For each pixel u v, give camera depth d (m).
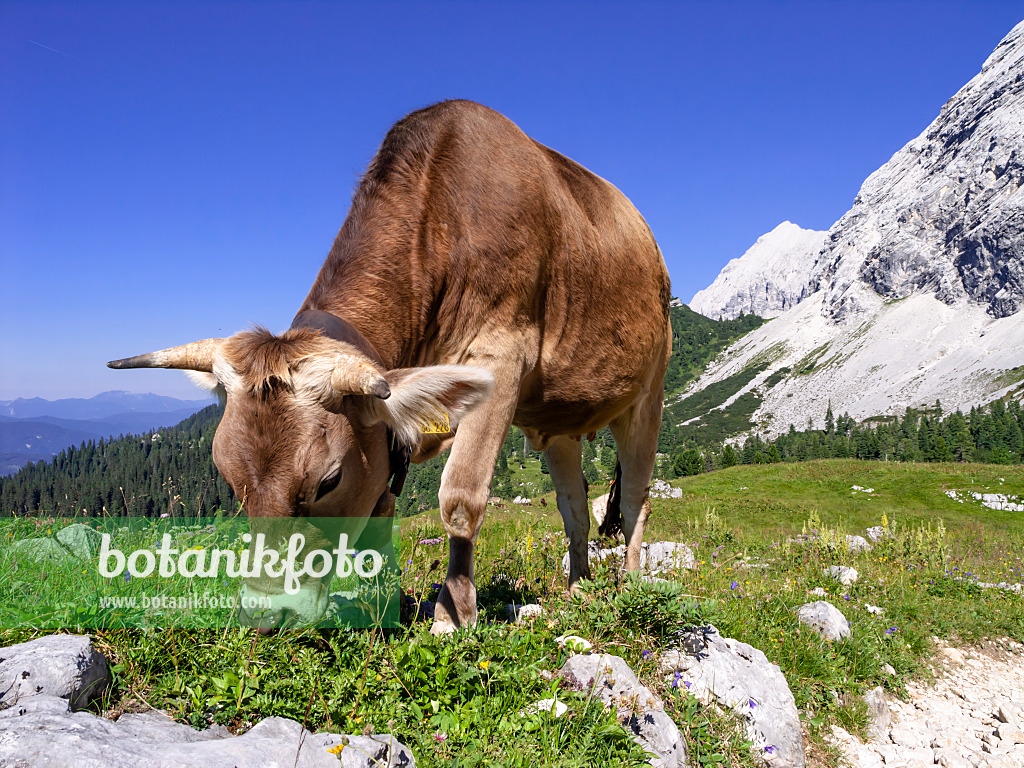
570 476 5.69
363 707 2.70
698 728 3.66
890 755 4.80
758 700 4.16
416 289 3.82
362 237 3.78
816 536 12.74
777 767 3.92
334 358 2.82
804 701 4.98
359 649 3.14
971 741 5.18
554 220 4.34
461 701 2.96
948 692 6.17
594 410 5.11
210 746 2.07
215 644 2.89
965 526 29.36
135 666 2.68
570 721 2.97
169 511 4.66
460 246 3.93
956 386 184.00
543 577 5.90
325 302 3.54
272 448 2.69
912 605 7.78
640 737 3.22
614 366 5.02
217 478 4.49
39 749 1.83
